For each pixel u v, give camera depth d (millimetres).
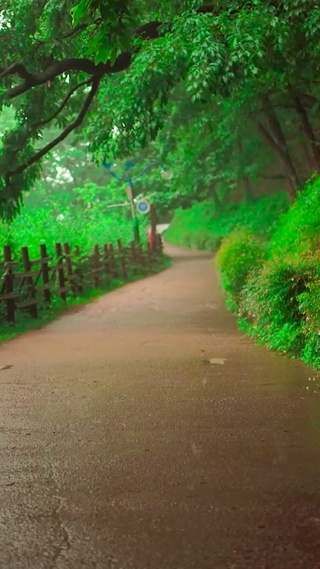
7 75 16062
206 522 4191
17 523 4258
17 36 15180
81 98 19672
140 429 6340
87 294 22938
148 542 3936
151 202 50031
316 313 9422
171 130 30016
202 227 55344
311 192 18281
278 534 3994
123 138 14547
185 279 29266
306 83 21141
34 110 18266
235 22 13398
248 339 12508
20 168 18203
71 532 4102
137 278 31062
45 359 10641
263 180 52312
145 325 15383
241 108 24656
